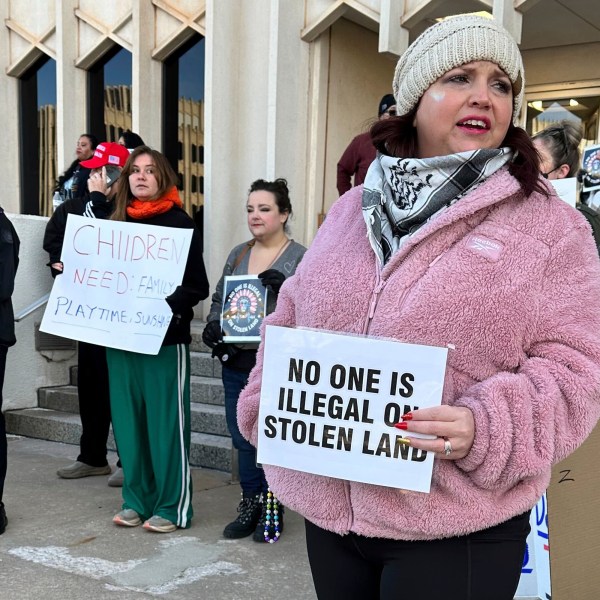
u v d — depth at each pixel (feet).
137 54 23.98
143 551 11.00
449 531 4.11
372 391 4.22
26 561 10.53
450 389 4.15
